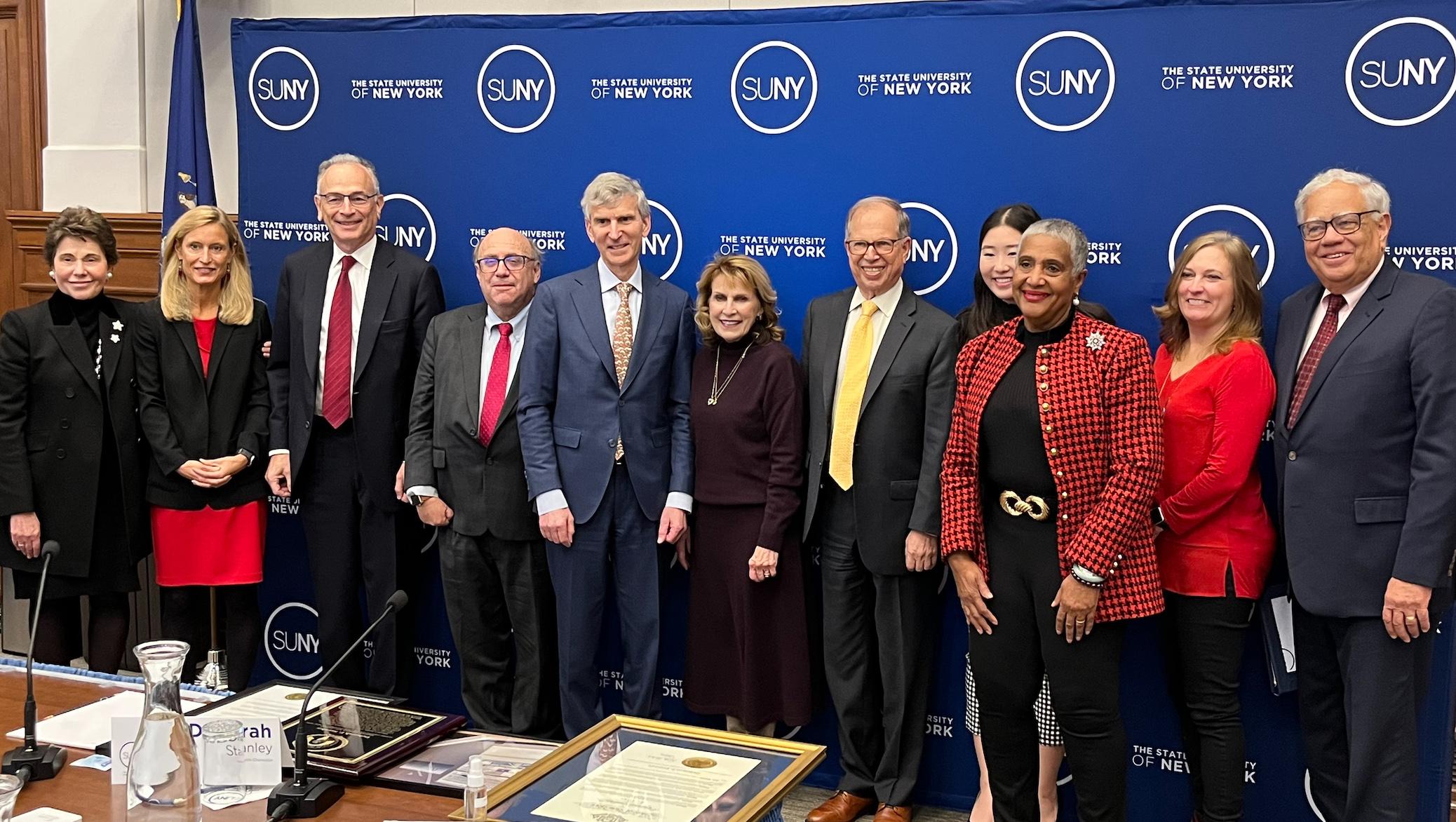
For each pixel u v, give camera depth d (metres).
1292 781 3.15
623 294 3.33
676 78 3.57
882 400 3.11
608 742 1.95
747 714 3.26
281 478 3.62
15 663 2.46
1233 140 3.13
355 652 3.70
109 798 1.78
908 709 3.18
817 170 3.47
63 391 3.50
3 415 3.48
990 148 3.32
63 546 3.50
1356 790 2.72
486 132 3.76
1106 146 3.23
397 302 3.59
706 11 3.52
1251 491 2.86
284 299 3.63
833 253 3.48
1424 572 2.57
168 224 4.08
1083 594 2.54
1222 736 2.81
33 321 3.52
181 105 4.07
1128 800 3.31
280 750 1.84
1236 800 2.80
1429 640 2.73
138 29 4.41
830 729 3.50
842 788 3.29
